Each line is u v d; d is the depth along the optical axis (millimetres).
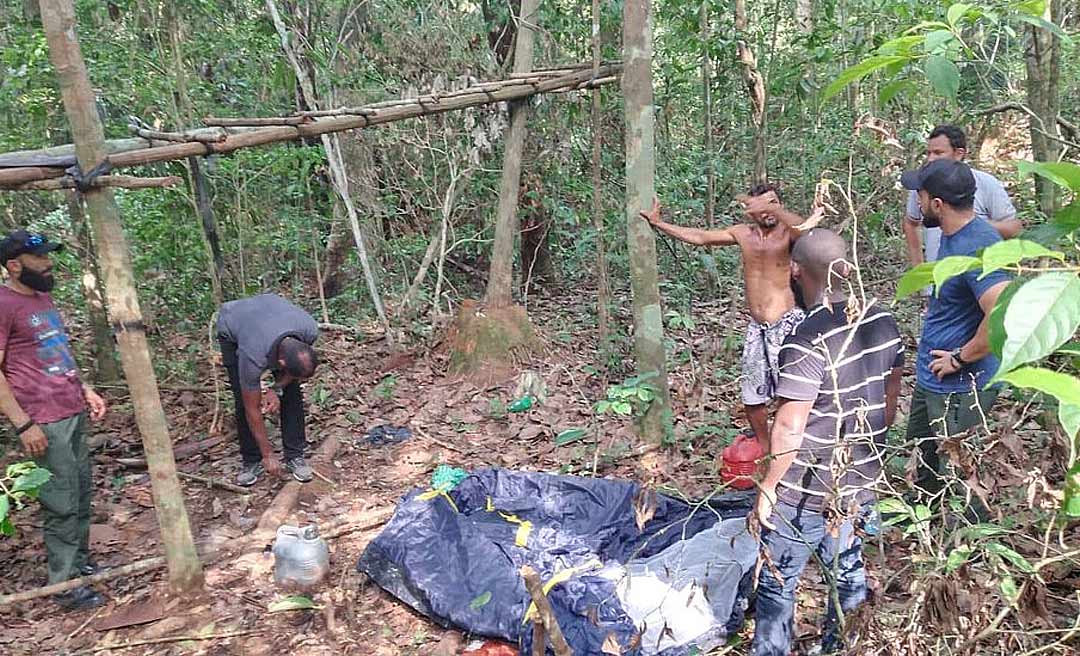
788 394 2445
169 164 6109
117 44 6137
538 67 6809
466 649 3207
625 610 3105
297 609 3533
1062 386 1176
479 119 6512
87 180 3148
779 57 7719
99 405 3812
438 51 7176
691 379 5711
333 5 7180
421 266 7402
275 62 6969
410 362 6477
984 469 2131
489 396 5789
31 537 4230
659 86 7801
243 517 4383
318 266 7352
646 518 3000
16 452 5090
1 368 3381
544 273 8484
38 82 5602
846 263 2354
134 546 4148
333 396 5895
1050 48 3703
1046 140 3744
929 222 3240
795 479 2561
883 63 1763
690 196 7461
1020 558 1989
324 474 4773
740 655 3027
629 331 6871
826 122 7965
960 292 3102
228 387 6047
